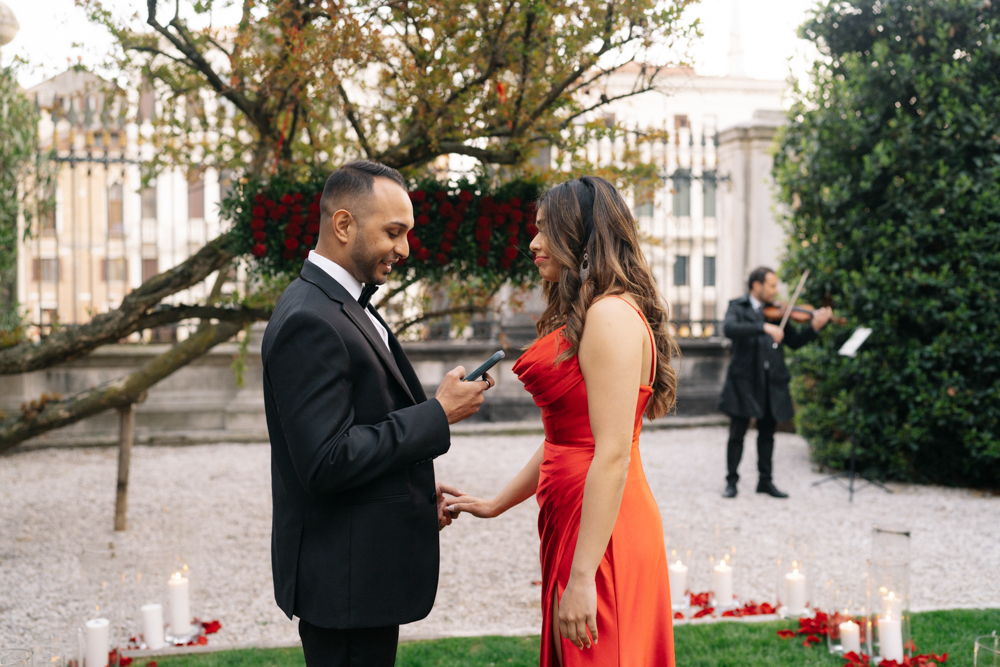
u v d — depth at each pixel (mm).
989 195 6227
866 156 6582
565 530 1837
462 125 4152
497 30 3926
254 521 5621
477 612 3902
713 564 3785
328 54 3646
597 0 3680
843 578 3270
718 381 10547
